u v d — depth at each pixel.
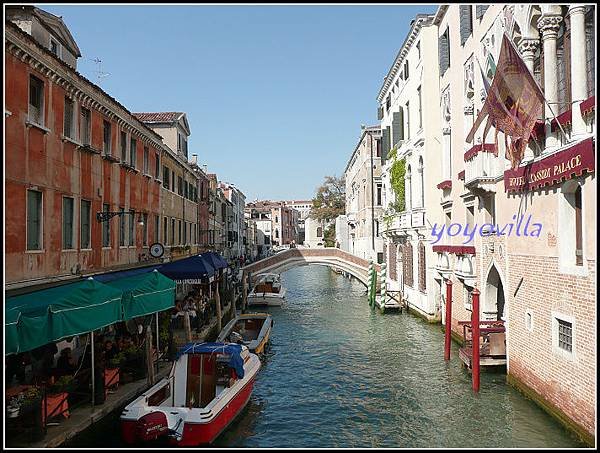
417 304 23.80
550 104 10.13
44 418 8.31
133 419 8.81
